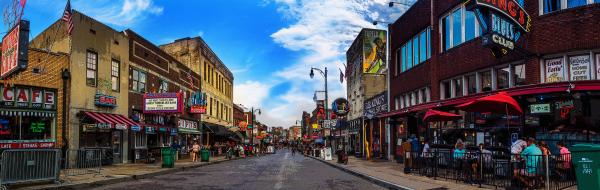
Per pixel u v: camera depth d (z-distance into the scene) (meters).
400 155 29.17
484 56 19.72
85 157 18.67
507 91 17.16
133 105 29.42
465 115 21.45
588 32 15.02
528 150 12.95
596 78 15.00
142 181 17.77
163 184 16.53
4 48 16.98
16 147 20.11
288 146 173.00
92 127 24.53
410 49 29.72
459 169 15.91
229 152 42.28
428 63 25.94
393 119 31.09
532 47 16.45
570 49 15.41
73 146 22.86
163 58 35.28
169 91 36.50
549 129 15.95
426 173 18.19
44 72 21.50
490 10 14.77
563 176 12.94
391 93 33.44
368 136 42.34
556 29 15.83
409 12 29.39
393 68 33.31
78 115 23.36
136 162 29.19
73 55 23.16
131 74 29.28
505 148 16.81
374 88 45.47
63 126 21.86
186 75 41.25
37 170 14.02
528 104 16.72
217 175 21.00
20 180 13.47
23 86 20.73
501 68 18.91
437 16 24.52
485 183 14.58
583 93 14.68
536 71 16.36
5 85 19.94
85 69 24.17
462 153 15.66
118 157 27.59
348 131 53.41
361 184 16.69
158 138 34.44
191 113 41.47
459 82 22.53
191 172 23.20
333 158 41.03
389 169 22.95
